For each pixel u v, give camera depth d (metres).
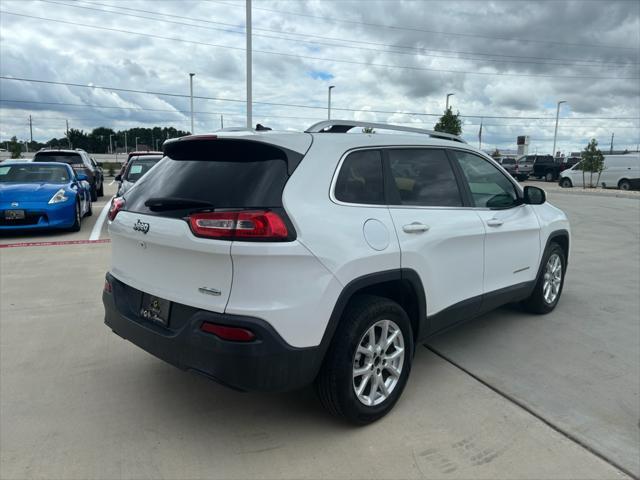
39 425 3.07
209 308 2.64
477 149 4.28
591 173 30.12
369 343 3.06
